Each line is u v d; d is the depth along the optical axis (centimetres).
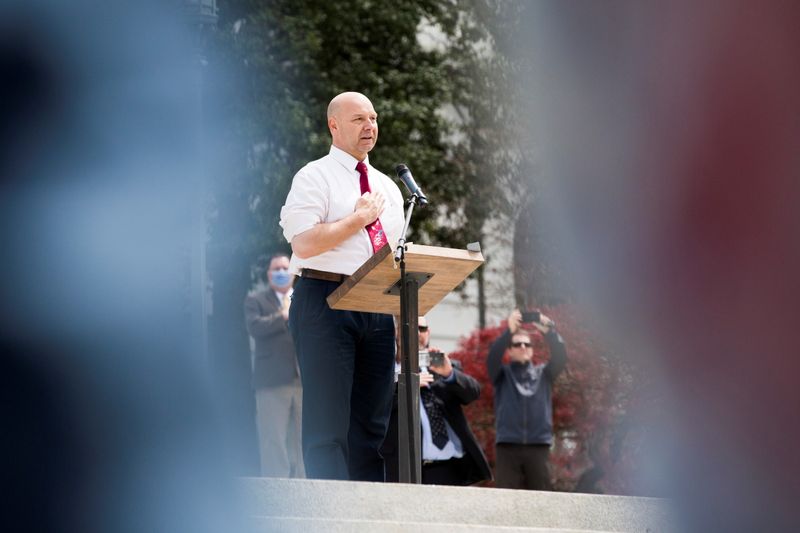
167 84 759
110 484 747
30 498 737
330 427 1393
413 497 1131
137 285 755
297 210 1410
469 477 2044
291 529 1049
